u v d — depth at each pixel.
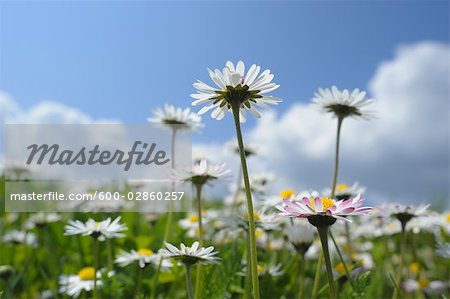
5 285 0.37
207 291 0.26
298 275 0.34
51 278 0.39
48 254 0.40
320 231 0.19
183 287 0.33
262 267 0.30
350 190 0.31
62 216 0.46
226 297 0.28
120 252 0.34
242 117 0.22
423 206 0.27
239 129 0.20
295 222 0.29
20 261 0.42
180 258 0.22
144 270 0.30
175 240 0.36
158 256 0.30
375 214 0.28
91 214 0.43
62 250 0.42
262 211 0.28
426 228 0.37
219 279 0.26
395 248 0.48
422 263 0.45
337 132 0.27
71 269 0.36
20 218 0.53
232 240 0.33
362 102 0.27
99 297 0.31
